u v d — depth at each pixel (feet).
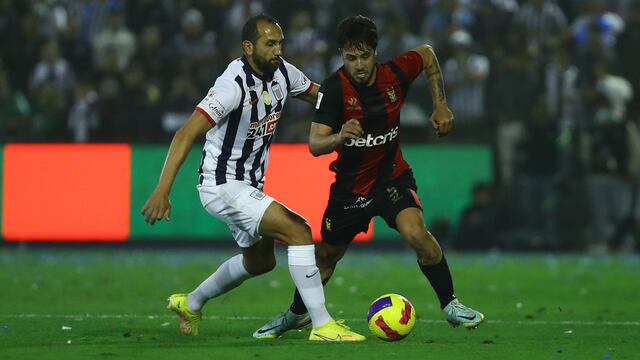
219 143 83.51
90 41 231.50
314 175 193.16
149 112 203.62
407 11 235.81
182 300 87.56
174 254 194.59
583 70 216.33
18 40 226.79
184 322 88.28
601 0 229.45
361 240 201.57
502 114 205.46
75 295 126.52
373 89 82.79
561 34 224.74
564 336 88.12
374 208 84.69
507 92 207.82
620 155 204.13
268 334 85.92
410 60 84.79
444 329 93.56
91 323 96.37
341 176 85.30
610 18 237.66
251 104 82.53
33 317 101.71
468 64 213.25
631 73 217.36
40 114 206.80
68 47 227.40
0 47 226.38
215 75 216.95
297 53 216.33
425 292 132.77
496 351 76.43
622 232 204.44
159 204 78.64
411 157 200.34
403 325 80.07
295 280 82.12
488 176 200.03
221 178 83.71
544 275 157.58
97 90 214.48
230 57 219.00
